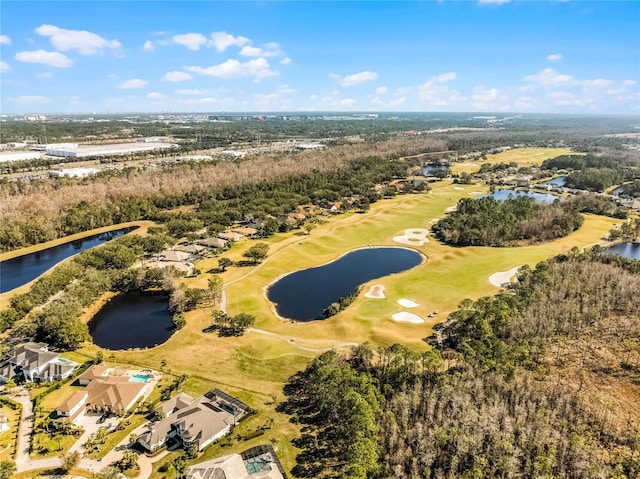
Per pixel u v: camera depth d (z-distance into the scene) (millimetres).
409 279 128375
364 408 62938
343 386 70250
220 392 77375
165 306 114500
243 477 57031
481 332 87562
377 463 58812
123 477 59219
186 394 75500
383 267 141875
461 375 74562
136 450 64562
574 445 59688
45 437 66562
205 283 124875
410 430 63781
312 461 62344
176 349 92562
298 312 110688
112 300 117812
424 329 99812
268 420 70750
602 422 66000
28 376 81625
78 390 78875
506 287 120188
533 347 85812
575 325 94562
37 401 74188
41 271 140000
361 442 58531
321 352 91250
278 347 93188
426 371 79062
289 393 78125
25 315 104875
